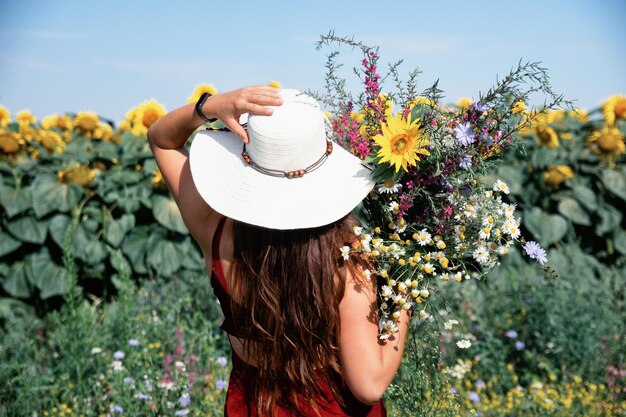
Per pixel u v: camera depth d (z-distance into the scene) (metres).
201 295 5.07
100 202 5.48
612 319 4.73
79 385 3.88
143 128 6.06
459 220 1.80
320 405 1.72
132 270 5.47
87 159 5.61
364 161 1.81
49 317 5.07
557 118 6.62
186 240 5.47
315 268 1.65
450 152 1.79
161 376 3.82
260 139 1.67
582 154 6.10
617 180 5.96
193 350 4.41
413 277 1.79
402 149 1.71
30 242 5.32
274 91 1.70
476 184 1.84
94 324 4.69
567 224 5.88
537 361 4.48
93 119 6.82
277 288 1.67
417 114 1.79
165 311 4.73
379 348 1.65
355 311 1.64
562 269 5.57
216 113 1.77
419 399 2.35
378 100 1.95
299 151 1.67
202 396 3.86
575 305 4.75
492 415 3.87
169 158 1.96
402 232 1.84
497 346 4.54
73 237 5.28
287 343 1.67
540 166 5.81
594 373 4.38
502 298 4.94
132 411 3.46
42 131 6.49
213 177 1.77
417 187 1.79
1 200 5.24
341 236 1.69
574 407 3.90
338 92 1.98
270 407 1.75
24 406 3.70
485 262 1.80
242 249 1.71
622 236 6.04
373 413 1.79
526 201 5.87
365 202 1.90
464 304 4.77
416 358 2.32
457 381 4.05
